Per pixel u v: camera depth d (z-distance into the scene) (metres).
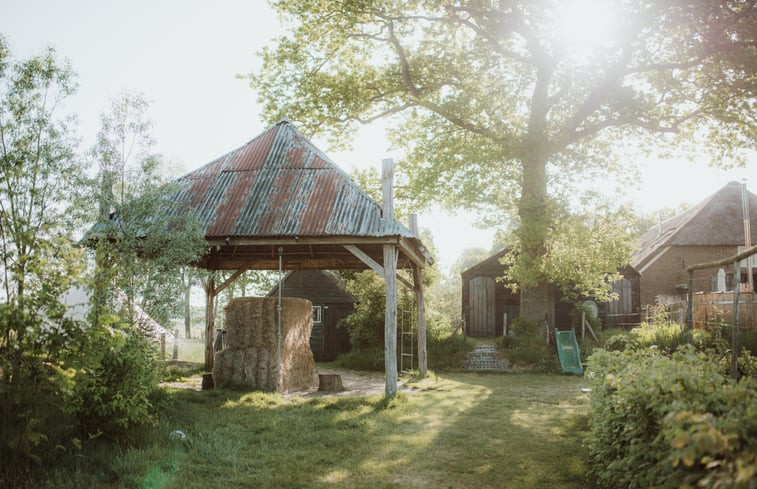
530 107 25.30
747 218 28.84
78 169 9.06
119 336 6.39
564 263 22.42
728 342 13.47
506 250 31.97
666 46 23.66
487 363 21.84
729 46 20.80
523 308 24.98
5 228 6.96
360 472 7.17
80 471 6.30
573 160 23.86
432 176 24.50
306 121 26.78
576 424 10.14
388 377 12.87
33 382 5.73
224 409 11.21
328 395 14.30
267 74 26.86
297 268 18.73
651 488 4.14
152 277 10.77
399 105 27.56
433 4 23.34
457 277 73.69
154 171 11.05
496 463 7.57
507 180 24.30
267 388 14.29
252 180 14.72
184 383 15.98
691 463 3.34
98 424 7.38
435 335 23.44
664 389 4.96
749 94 23.02
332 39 26.61
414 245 14.90
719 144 27.45
